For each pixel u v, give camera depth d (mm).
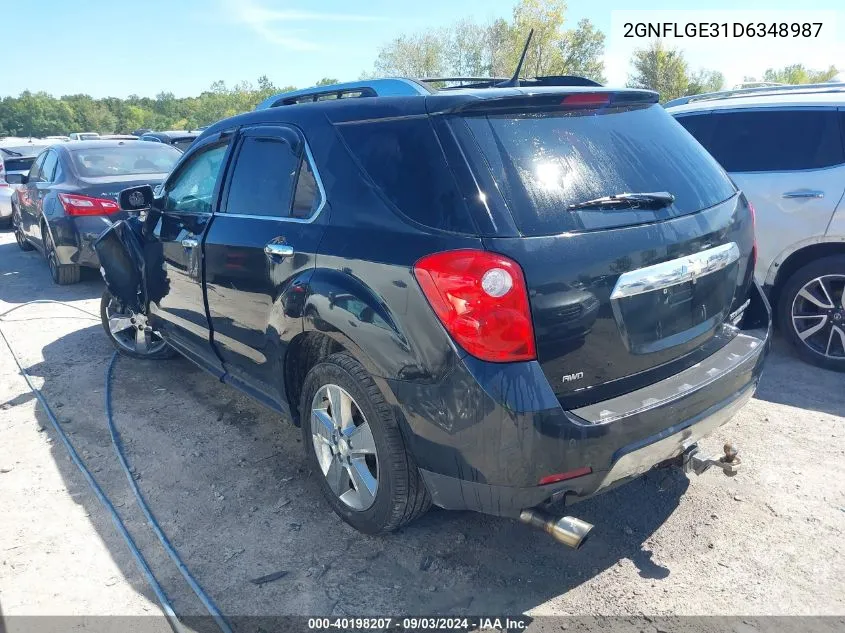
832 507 3164
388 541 3029
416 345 2436
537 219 2383
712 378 2668
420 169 2572
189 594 2727
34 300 7418
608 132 2807
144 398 4652
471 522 3160
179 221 4141
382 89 5008
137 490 3479
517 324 2277
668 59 41188
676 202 2768
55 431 4172
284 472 3645
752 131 5004
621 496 3326
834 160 4637
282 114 3393
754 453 3652
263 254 3213
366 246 2643
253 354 3518
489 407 2285
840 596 2615
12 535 3113
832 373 4680
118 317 5320
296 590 2736
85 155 7930
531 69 44250
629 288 2484
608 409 2414
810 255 4801
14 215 10641
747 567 2793
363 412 2768
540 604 2627
